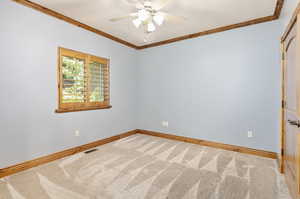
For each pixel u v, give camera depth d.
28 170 2.30
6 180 2.03
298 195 1.47
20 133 2.28
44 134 2.54
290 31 1.79
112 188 1.88
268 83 2.75
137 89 4.52
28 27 2.33
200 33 3.43
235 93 3.07
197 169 2.35
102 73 3.57
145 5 2.18
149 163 2.55
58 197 1.71
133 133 4.42
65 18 2.78
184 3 2.34
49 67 2.60
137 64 4.49
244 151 2.99
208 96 3.38
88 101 3.23
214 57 3.28
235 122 3.08
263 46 2.78
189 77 3.63
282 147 2.20
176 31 3.40
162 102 4.09
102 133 3.54
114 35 3.66
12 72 2.18
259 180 2.04
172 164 2.52
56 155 2.69
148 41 4.05
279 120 2.39
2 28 2.08
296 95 1.55
